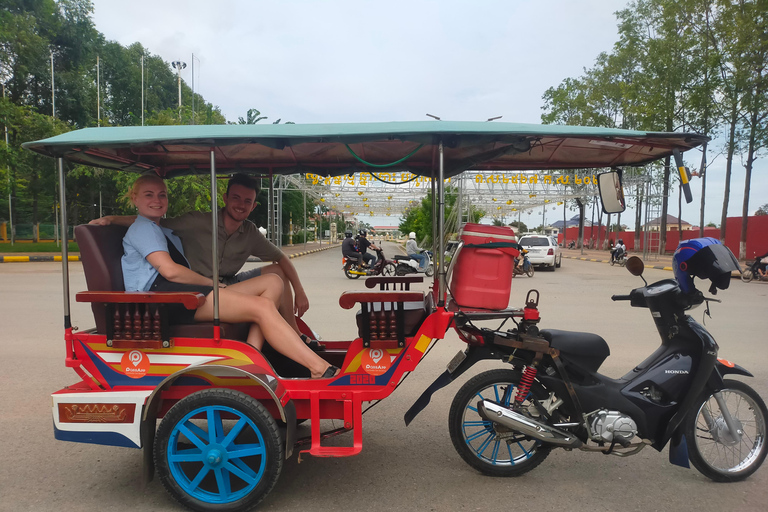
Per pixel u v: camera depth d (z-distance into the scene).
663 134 2.78
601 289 12.28
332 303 9.40
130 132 2.72
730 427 3.01
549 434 2.82
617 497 2.80
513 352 2.96
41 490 2.85
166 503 2.73
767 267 14.55
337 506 2.68
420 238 31.78
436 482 2.96
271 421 2.58
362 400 2.83
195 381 2.81
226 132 2.63
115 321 2.77
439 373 5.23
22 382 4.68
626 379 2.99
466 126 2.68
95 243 2.90
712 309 9.31
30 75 27.03
